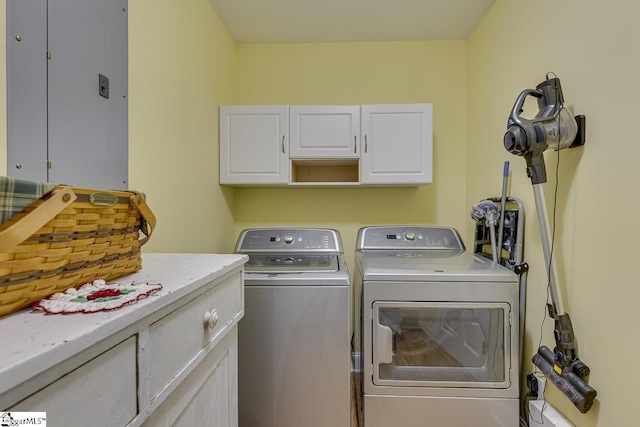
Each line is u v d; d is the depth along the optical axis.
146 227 0.71
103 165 0.89
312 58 2.27
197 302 0.64
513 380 1.30
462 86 2.23
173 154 1.35
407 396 1.33
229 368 0.86
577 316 1.11
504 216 1.57
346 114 1.95
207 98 1.77
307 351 1.32
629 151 0.91
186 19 1.48
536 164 1.13
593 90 1.04
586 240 1.07
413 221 2.27
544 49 1.31
